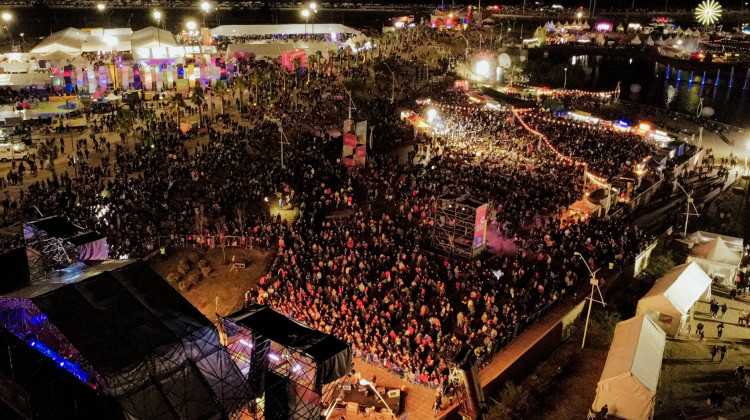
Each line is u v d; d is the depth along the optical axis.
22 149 67.12
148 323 23.70
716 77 147.38
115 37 105.69
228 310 42.38
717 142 90.06
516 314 40.16
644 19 198.00
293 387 23.86
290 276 45.31
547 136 82.06
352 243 48.88
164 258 48.09
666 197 68.00
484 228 50.00
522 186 62.66
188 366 22.73
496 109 95.12
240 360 26.16
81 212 51.59
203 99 83.69
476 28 156.00
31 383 21.78
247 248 49.69
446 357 33.03
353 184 62.34
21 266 28.95
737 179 74.94
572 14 196.38
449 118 87.19
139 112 80.00
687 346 40.94
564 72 136.12
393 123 82.31
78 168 63.50
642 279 49.94
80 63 87.44
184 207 54.06
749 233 60.16
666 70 152.88
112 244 47.34
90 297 24.17
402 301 42.56
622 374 33.31
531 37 160.62
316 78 98.31
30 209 50.94
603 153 75.12
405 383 34.69
